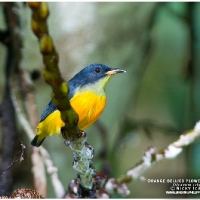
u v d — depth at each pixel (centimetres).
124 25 1092
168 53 1609
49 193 1034
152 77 1683
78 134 500
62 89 401
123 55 1120
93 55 1073
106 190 617
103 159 1091
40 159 789
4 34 940
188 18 1258
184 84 1309
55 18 1045
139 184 1331
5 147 907
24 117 865
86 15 1052
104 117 1142
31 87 913
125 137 1236
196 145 1166
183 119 1317
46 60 370
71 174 1078
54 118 795
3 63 1007
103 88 846
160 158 611
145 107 1762
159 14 1343
